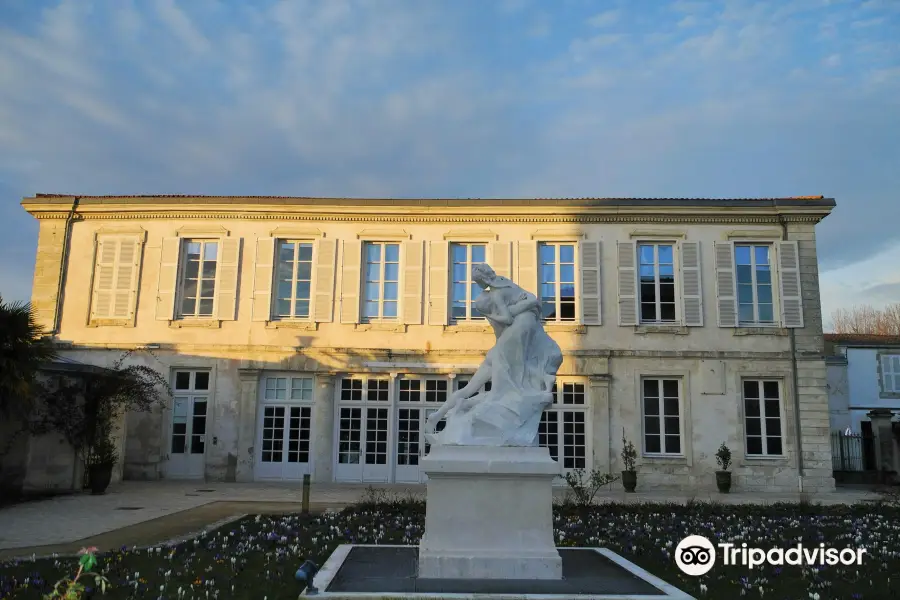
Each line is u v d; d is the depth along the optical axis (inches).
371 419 893.8
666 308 914.7
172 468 880.9
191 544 383.9
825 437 869.2
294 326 904.3
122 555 351.6
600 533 422.0
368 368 892.0
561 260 929.5
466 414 293.6
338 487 818.8
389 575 270.8
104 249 924.6
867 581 300.8
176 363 893.8
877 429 968.3
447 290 913.5
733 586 287.3
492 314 309.7
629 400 884.0
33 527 479.5
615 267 914.7
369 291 928.3
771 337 894.4
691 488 862.5
